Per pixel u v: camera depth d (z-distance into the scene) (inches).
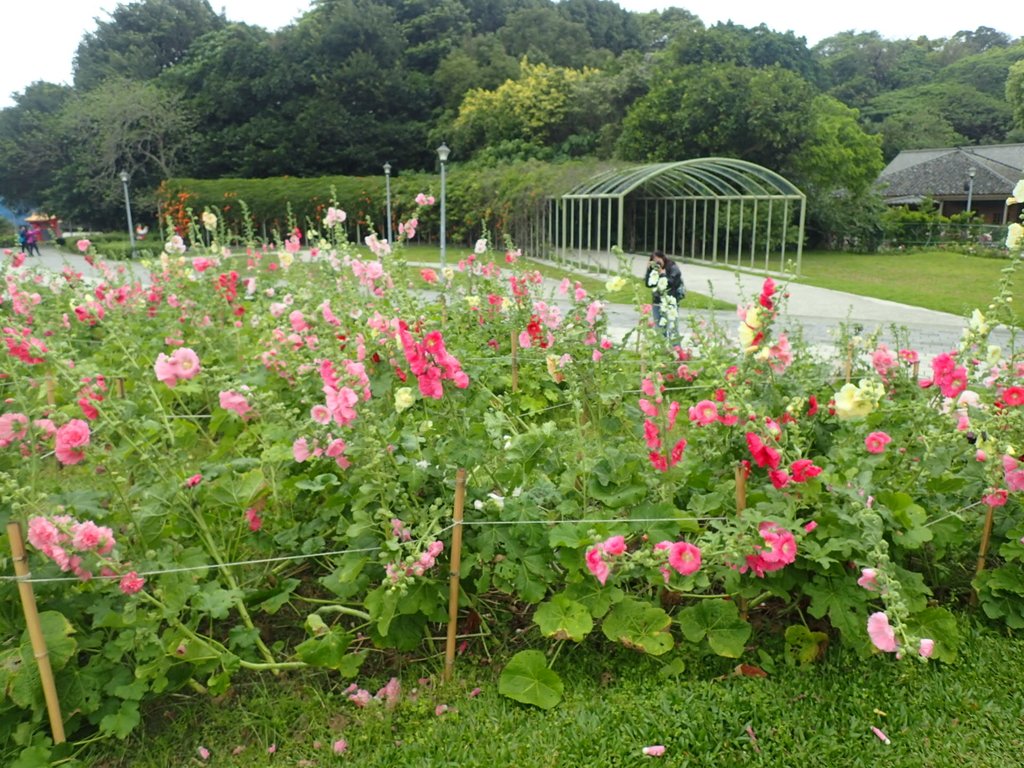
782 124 1034.1
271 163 1493.6
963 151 1635.1
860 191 1123.3
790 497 108.0
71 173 1486.2
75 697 93.2
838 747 95.5
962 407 129.0
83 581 96.2
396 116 1582.2
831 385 175.9
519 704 104.0
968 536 126.4
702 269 780.0
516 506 107.3
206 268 261.1
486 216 932.6
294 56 1550.2
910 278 754.8
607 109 1326.3
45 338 179.9
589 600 108.1
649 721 99.3
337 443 110.3
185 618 111.4
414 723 100.4
